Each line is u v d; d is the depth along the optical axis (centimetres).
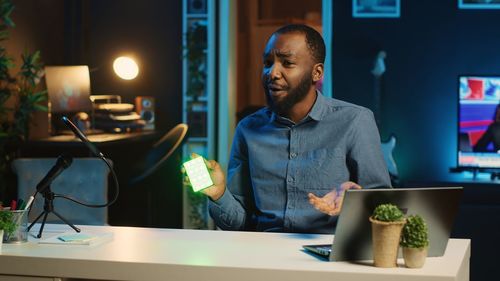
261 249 233
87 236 247
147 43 723
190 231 265
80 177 459
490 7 736
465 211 409
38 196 450
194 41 711
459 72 741
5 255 225
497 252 406
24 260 223
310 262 214
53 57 633
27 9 579
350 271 203
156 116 726
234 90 733
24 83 520
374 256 209
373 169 269
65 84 554
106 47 721
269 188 275
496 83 720
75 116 585
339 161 269
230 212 275
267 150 276
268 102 269
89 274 218
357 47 743
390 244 206
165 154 598
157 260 217
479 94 723
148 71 724
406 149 746
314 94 273
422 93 743
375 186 269
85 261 219
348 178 272
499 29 737
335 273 203
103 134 587
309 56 262
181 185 684
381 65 725
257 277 207
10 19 507
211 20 711
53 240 245
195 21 713
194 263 212
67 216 455
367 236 215
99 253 227
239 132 285
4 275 225
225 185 267
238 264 211
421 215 218
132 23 722
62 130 590
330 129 271
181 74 724
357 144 268
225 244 241
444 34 739
